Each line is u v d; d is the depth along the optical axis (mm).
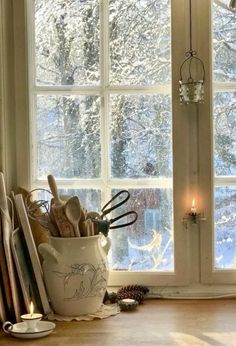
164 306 1630
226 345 1269
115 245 1763
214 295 1720
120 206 1763
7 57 1736
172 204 1747
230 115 1749
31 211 1653
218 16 1747
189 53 1729
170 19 1739
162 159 1759
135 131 1767
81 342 1317
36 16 1771
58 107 1775
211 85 1729
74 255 1532
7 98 1735
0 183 1544
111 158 1772
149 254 1759
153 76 1763
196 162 1738
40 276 1571
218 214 1752
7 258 1499
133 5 1761
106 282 1585
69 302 1522
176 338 1326
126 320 1491
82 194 1780
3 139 1705
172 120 1733
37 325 1426
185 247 1735
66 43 1772
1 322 1476
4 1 1721
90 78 1774
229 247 1751
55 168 1779
